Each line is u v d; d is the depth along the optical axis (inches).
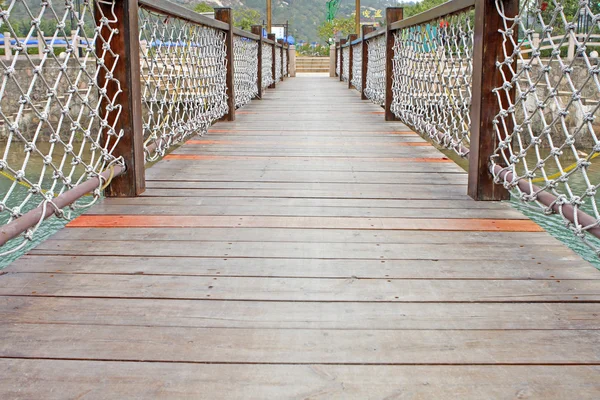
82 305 59.6
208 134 177.3
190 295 62.1
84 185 86.0
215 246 77.6
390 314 57.7
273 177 119.0
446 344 51.8
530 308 59.2
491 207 97.2
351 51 383.6
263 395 44.0
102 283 65.2
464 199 102.4
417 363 48.6
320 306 59.5
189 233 83.0
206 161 135.8
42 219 70.8
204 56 172.2
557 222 99.7
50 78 370.0
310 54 964.6
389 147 155.0
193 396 43.9
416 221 89.0
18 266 70.0
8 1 65.3
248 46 273.7
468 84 117.6
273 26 838.5
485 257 73.7
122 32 97.5
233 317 56.9
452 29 128.7
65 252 75.0
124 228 85.4
